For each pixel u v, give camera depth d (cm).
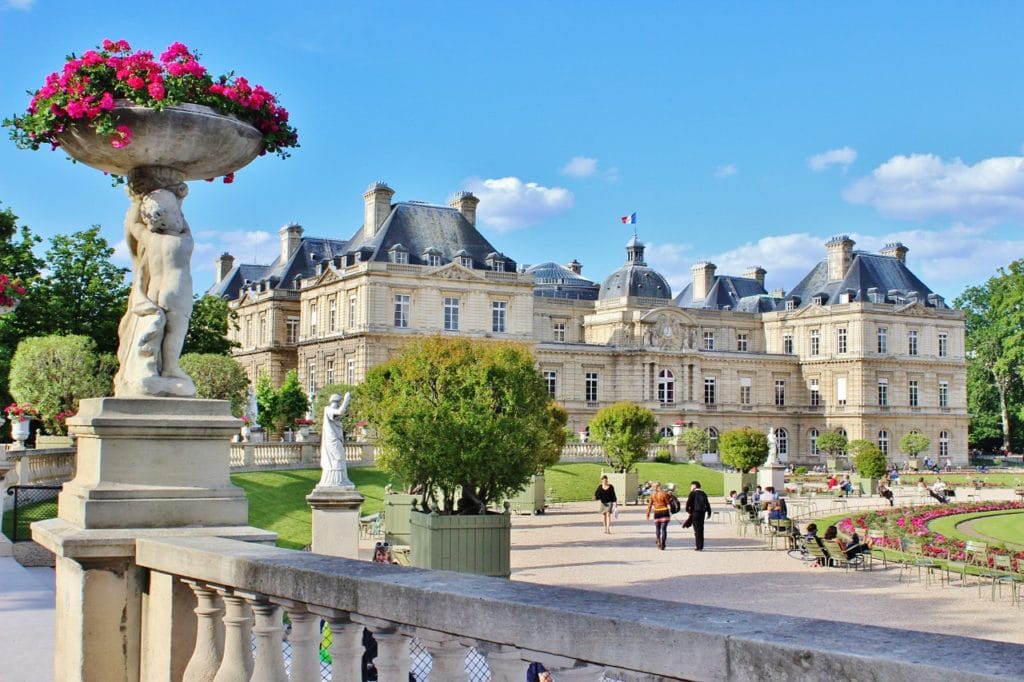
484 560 2492
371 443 5419
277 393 7306
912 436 10206
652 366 10081
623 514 4806
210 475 811
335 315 8706
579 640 422
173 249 843
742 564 3050
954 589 2628
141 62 791
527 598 458
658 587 2614
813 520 4634
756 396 10962
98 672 754
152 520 778
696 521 3394
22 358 3862
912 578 2809
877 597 2494
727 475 6184
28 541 2098
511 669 467
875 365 10756
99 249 5247
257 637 612
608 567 2964
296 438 6238
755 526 3925
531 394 2989
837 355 10931
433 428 2695
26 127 809
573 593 470
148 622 756
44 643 1145
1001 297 10325
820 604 2388
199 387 4759
